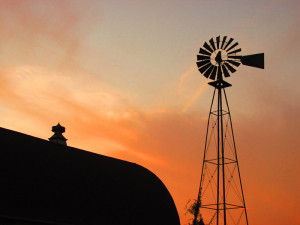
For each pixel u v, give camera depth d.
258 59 48.16
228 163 48.47
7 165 35.88
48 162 39.50
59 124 53.25
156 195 47.66
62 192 38.44
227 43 49.03
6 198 33.94
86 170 42.69
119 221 41.56
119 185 44.59
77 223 37.72
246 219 47.22
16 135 39.44
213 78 49.06
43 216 35.59
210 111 50.09
